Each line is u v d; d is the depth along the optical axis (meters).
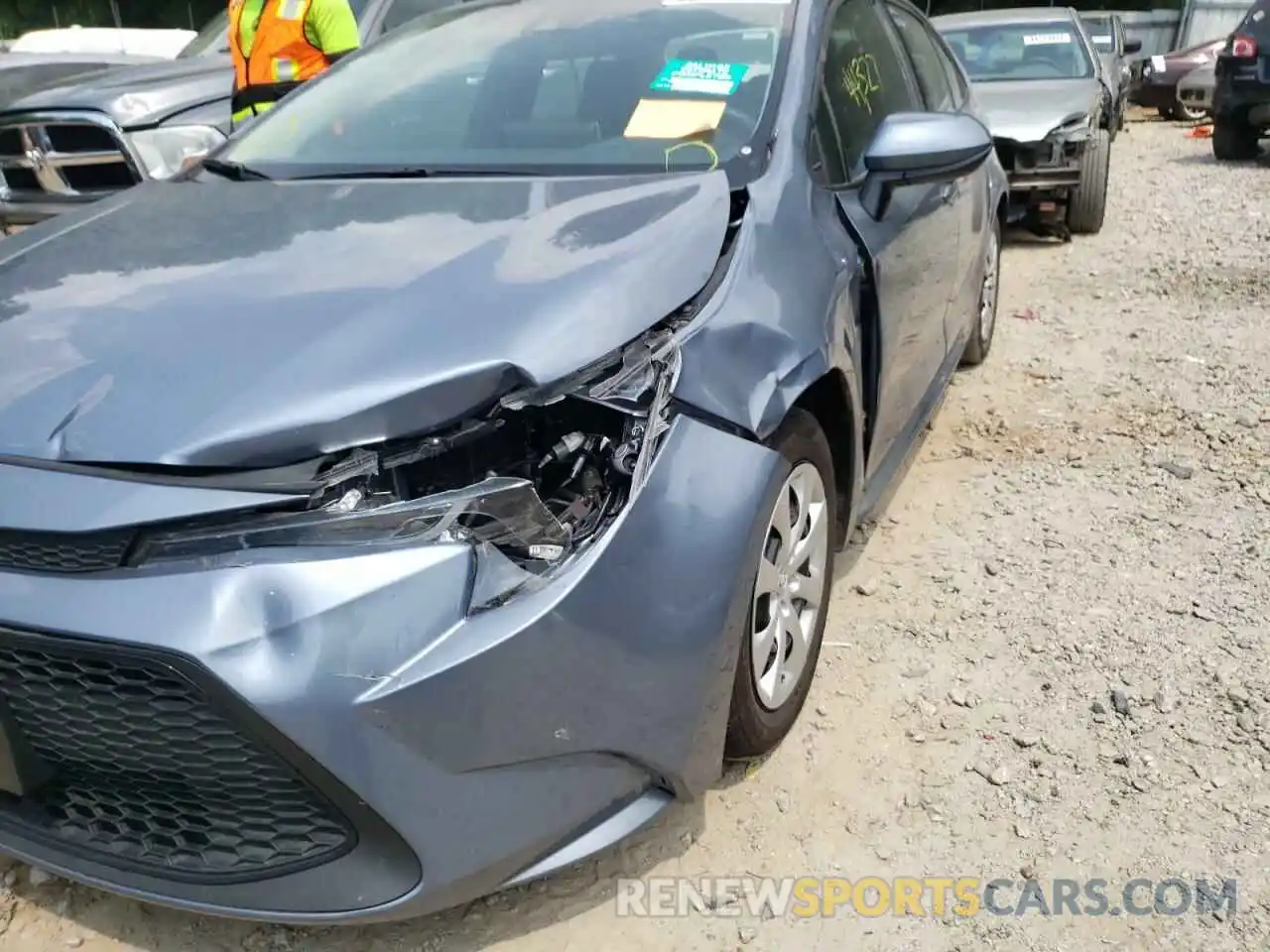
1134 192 9.34
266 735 1.65
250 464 1.71
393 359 1.82
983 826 2.32
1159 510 3.59
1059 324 5.57
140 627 1.64
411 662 1.69
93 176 5.43
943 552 3.37
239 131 3.30
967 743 2.55
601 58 3.04
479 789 1.77
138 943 2.10
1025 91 7.58
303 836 1.81
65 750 1.82
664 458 1.94
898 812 2.36
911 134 2.76
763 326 2.22
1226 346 5.12
